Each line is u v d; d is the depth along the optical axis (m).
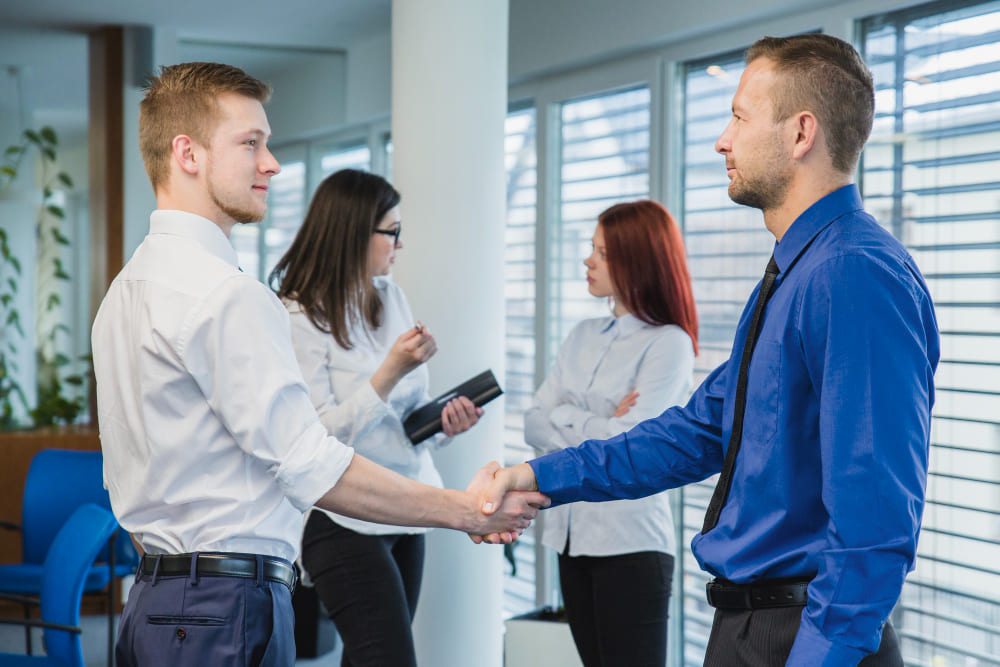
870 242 1.37
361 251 2.49
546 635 3.16
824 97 1.43
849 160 1.46
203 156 1.61
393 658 2.37
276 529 1.61
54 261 6.12
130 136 5.26
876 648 1.26
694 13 3.42
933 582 2.86
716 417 1.74
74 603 2.55
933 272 2.86
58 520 3.96
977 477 2.74
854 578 1.25
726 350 3.52
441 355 3.01
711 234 3.59
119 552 4.10
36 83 6.99
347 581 2.40
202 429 1.55
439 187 3.01
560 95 4.19
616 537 2.53
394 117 3.12
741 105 1.51
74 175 10.66
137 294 1.58
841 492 1.27
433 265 3.01
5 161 6.56
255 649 1.58
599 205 4.07
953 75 2.81
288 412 1.54
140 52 5.19
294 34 5.24
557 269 4.30
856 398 1.28
